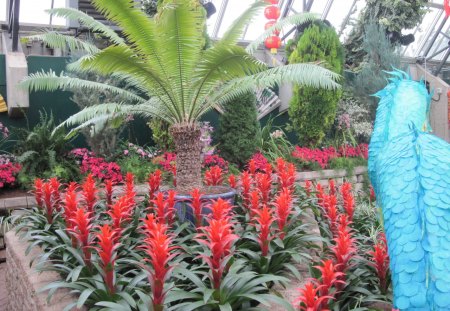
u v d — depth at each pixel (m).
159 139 6.93
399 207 1.59
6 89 6.74
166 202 3.13
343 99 9.08
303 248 3.20
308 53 7.92
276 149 7.43
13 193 5.45
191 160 4.25
